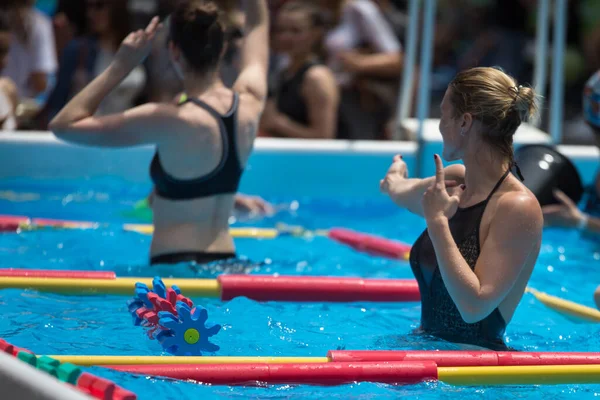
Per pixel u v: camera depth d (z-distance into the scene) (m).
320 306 12.32
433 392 8.98
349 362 9.26
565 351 10.22
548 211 16.81
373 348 10.34
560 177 17.33
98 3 25.14
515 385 9.28
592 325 11.81
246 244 16.41
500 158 9.59
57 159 20.77
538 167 17.36
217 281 12.45
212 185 13.50
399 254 15.58
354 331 11.12
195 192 13.44
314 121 22.56
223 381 8.84
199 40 13.38
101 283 12.23
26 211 18.61
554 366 9.38
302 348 10.31
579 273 15.09
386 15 28.80
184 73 13.67
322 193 21.53
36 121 24.19
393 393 8.89
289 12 22.42
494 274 9.20
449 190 10.31
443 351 9.52
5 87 22.00
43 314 11.17
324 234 17.52
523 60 29.92
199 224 13.66
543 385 9.32
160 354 9.82
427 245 10.30
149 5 32.19
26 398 6.85
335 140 23.14
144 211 19.02
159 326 9.53
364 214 19.94
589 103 16.62
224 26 13.71
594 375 9.41
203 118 13.26
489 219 9.44
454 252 9.21
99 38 25.39
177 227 13.62
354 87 25.69
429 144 21.19
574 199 17.55
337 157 21.39
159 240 13.72
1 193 20.23
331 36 26.17
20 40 25.98
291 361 9.33
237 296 12.34
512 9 29.55
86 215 18.47
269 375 8.91
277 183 21.39
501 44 29.58
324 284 12.57
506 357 9.47
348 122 24.44
